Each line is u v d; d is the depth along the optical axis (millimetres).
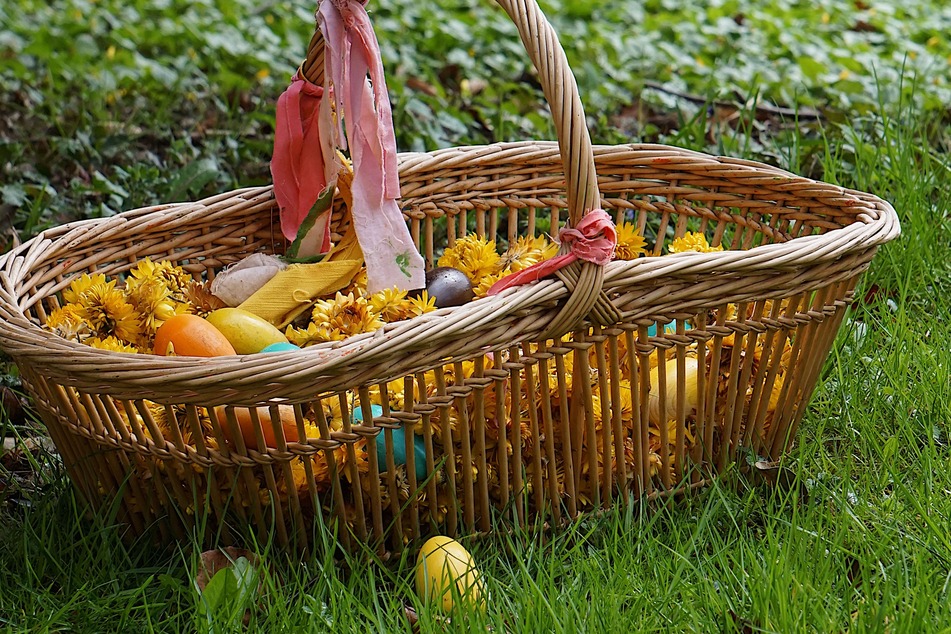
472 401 1491
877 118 2850
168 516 1485
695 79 3680
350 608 1356
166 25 4344
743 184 1941
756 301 1531
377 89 1653
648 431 1575
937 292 2209
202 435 1349
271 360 1259
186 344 1559
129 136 2836
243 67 3730
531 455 1550
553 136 2996
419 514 1529
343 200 1891
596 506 1583
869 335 2020
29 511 1635
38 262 1604
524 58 4031
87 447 1465
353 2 1616
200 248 1854
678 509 1654
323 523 1434
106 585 1462
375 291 1712
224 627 1325
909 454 1748
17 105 3344
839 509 1593
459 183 1970
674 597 1403
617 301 1425
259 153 2869
